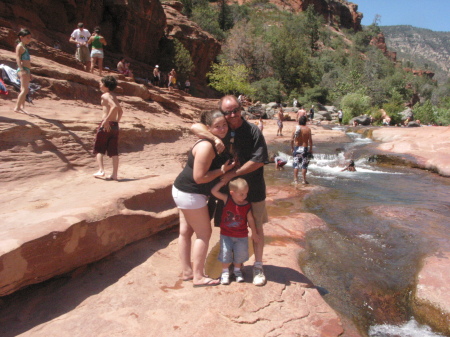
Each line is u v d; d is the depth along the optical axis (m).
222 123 3.06
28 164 5.18
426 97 89.12
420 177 10.39
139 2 28.75
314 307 3.14
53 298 3.16
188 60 34.62
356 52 92.06
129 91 12.83
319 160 13.82
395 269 4.09
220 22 69.06
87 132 6.62
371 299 3.51
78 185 4.92
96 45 13.09
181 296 3.14
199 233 3.33
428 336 3.02
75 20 23.58
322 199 7.27
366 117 32.53
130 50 29.55
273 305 3.07
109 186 4.85
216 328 2.72
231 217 3.29
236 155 3.30
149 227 4.33
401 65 139.38
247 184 3.20
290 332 2.76
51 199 4.21
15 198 4.19
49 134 5.91
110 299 3.09
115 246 3.82
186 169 3.25
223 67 37.03
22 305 3.06
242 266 3.65
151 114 12.41
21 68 6.22
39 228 3.11
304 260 4.25
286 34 52.66
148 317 2.83
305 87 48.91
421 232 5.06
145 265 3.73
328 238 5.00
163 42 34.44
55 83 8.62
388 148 14.71
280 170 11.26
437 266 3.89
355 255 4.46
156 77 25.75
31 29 18.11
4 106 6.53
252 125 3.30
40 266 3.05
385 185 9.02
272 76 49.28
